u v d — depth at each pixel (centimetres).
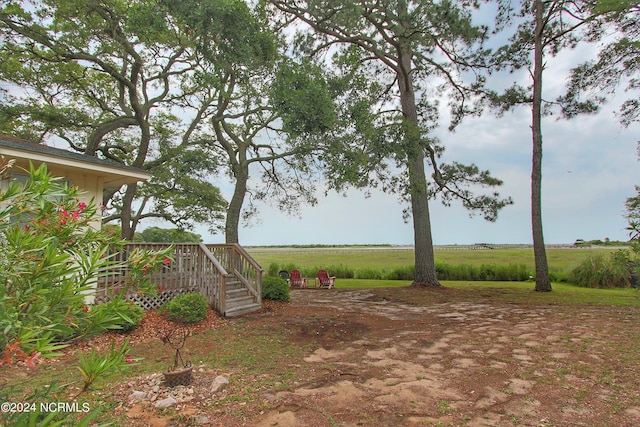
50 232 187
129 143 1570
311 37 1398
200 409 319
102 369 154
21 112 1151
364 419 301
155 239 2084
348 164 891
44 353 144
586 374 418
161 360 471
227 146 1341
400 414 311
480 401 342
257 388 370
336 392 359
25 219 197
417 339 595
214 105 1441
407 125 1026
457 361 470
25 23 946
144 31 818
